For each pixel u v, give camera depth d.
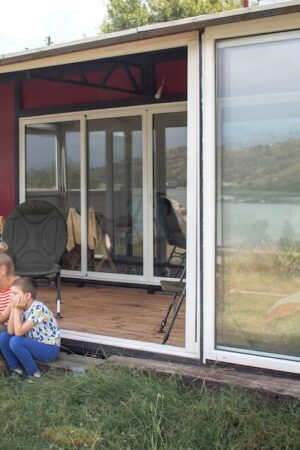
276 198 3.04
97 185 5.87
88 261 5.96
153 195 5.52
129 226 5.71
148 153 5.50
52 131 6.09
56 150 6.08
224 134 3.16
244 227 3.13
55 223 5.32
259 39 3.02
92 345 3.71
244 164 3.11
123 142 5.66
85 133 5.86
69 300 5.19
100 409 2.94
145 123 5.48
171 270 5.48
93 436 2.70
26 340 3.44
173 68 5.30
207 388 3.00
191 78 3.21
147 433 2.69
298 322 3.01
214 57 3.13
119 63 5.07
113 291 5.67
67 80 4.94
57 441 2.73
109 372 3.23
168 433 2.70
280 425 2.64
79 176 5.95
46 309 3.57
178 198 5.42
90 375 3.23
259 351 3.11
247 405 2.80
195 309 3.28
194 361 3.28
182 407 2.87
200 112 3.19
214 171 3.16
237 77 3.11
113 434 2.72
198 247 3.24
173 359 3.37
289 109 2.99
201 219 3.21
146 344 3.57
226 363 3.15
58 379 3.35
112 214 5.80
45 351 3.51
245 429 2.62
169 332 3.62
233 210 3.15
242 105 3.10
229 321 3.18
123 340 3.68
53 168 6.12
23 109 6.25
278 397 2.81
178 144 5.36
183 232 5.41
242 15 2.94
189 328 3.30
